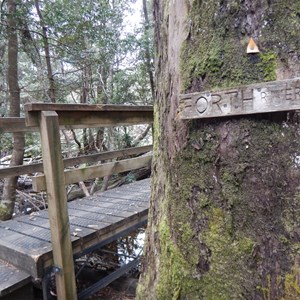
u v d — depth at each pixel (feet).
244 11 2.62
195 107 2.94
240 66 2.63
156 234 3.80
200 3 2.94
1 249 6.29
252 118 2.63
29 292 5.92
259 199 2.64
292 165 2.46
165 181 3.64
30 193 16.28
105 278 7.75
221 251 2.90
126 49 21.35
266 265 2.64
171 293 3.39
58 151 5.57
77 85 22.81
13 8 14.30
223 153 2.83
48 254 5.80
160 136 3.84
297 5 2.40
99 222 7.58
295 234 2.48
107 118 7.78
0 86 18.53
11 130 7.80
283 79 2.42
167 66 3.50
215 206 2.93
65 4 16.35
